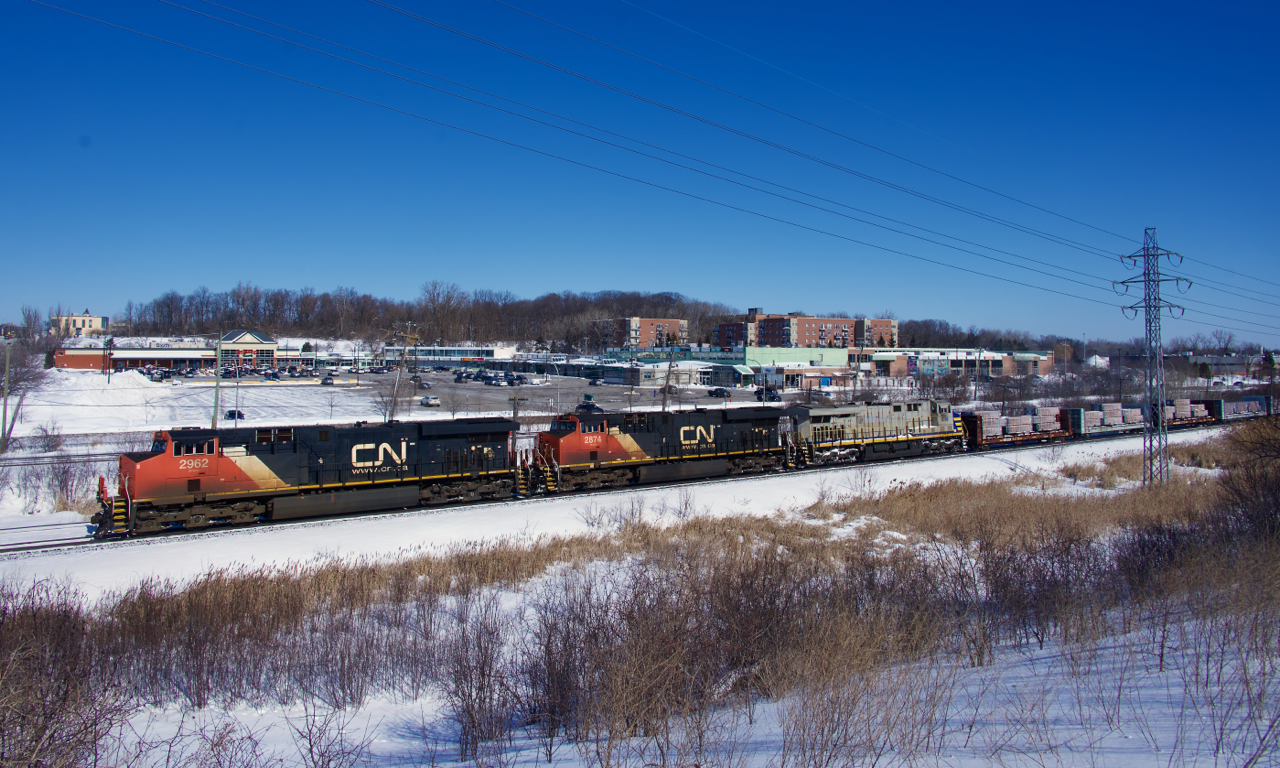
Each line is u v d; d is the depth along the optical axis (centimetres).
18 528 2630
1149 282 3869
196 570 2061
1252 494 2444
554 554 2323
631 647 1106
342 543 2377
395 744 1032
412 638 1530
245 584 1764
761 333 17000
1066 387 10100
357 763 943
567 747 959
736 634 1262
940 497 3412
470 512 2856
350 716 1171
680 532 2678
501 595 1931
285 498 2662
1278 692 832
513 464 3228
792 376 10788
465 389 9762
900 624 1325
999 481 3947
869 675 973
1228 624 1092
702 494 3347
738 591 1480
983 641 1268
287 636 1491
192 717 1158
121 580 1950
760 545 2538
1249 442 3662
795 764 742
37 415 6062
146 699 1230
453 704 1145
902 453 4725
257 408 7125
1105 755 674
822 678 969
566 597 1695
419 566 2111
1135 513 3034
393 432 2909
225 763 936
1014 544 2030
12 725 866
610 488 3466
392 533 2512
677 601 1427
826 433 4403
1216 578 1403
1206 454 4850
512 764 892
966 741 759
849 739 786
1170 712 799
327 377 9988
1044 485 4044
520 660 1395
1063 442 5575
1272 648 1005
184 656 1343
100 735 951
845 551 2452
